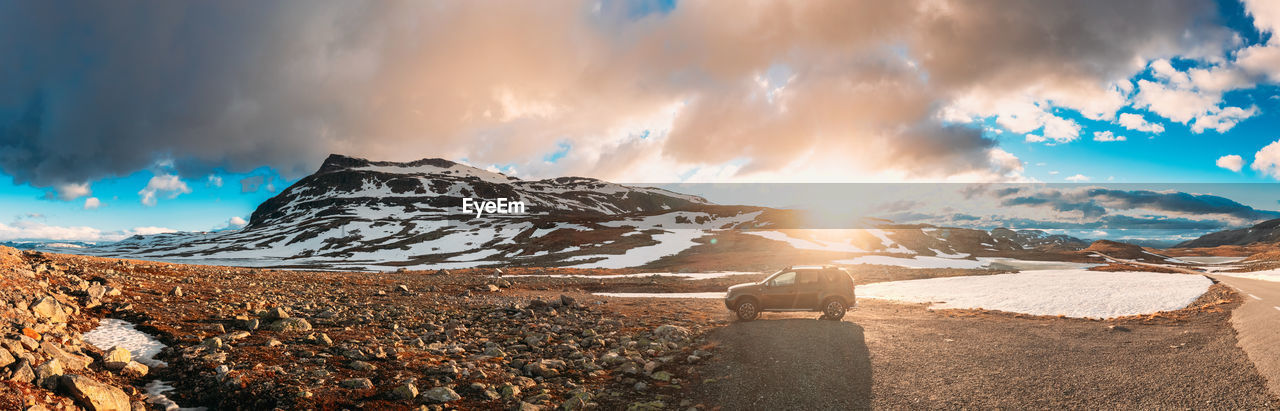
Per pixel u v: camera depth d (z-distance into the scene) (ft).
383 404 28.04
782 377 35.27
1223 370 34.42
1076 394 30.71
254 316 50.34
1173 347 43.47
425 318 63.16
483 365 37.47
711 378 35.37
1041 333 53.26
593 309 80.23
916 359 40.60
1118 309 73.00
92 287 52.75
